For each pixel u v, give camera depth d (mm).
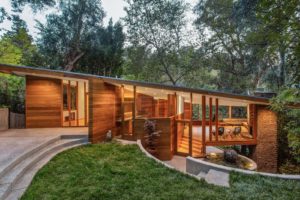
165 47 20906
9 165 4773
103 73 21156
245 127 12023
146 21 20828
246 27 15336
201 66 20203
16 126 11320
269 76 16406
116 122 10289
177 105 11484
